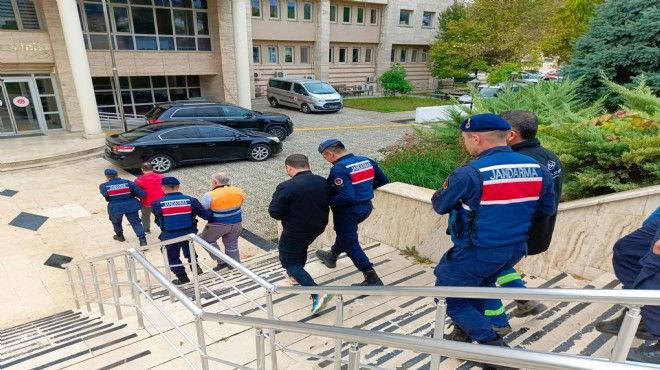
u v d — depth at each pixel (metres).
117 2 16.61
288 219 3.40
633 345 2.34
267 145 11.95
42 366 3.11
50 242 7.01
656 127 4.24
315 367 2.66
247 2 23.94
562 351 2.42
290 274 3.58
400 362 2.58
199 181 10.06
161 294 5.11
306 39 27.20
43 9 14.35
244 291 4.28
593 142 4.04
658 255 2.12
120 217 6.91
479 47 23.94
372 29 30.08
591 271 3.49
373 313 3.34
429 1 31.58
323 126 17.59
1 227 7.52
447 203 2.12
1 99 14.52
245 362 2.96
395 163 6.21
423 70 34.09
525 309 2.84
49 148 12.60
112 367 3.04
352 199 3.45
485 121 2.08
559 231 3.64
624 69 8.34
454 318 2.36
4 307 5.26
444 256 2.35
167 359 3.10
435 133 7.35
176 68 18.50
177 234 5.33
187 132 10.87
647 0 8.02
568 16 21.52
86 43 16.31
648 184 3.87
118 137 10.75
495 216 2.06
